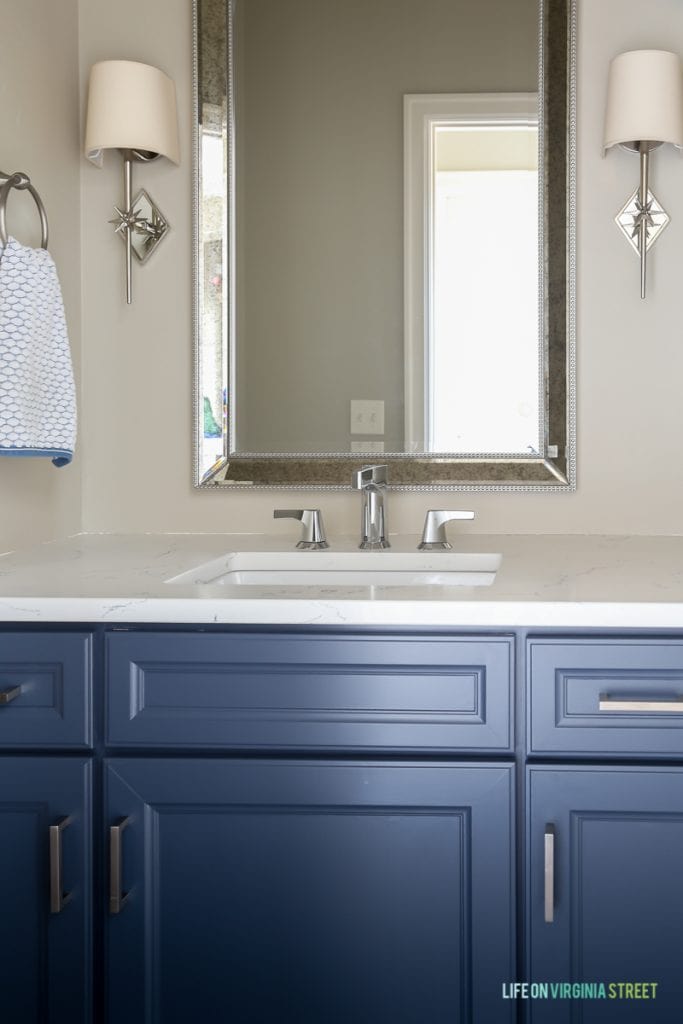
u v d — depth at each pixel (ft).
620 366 6.31
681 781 4.06
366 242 6.33
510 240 6.27
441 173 6.28
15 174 4.98
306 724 4.15
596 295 6.30
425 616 4.06
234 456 6.43
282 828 4.19
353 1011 4.21
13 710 4.22
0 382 4.69
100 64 5.97
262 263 6.37
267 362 6.39
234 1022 4.25
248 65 6.34
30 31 5.59
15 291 4.73
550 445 6.29
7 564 5.10
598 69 6.24
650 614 4.01
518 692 4.12
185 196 6.41
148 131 5.95
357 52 6.30
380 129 6.30
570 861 4.12
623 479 6.34
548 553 5.52
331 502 6.45
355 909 4.19
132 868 4.21
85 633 4.19
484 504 6.40
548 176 6.21
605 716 4.09
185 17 6.38
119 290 6.48
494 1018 4.15
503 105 6.23
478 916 4.13
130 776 4.19
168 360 6.47
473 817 4.12
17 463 5.56
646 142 6.04
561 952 4.14
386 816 4.16
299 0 6.31
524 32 6.20
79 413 6.50
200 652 4.15
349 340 6.36
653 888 4.10
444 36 6.25
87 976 4.24
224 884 4.21
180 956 4.24
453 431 6.34
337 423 6.38
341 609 4.08
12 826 4.25
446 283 6.31
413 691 4.12
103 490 6.56
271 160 6.34
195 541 6.14
